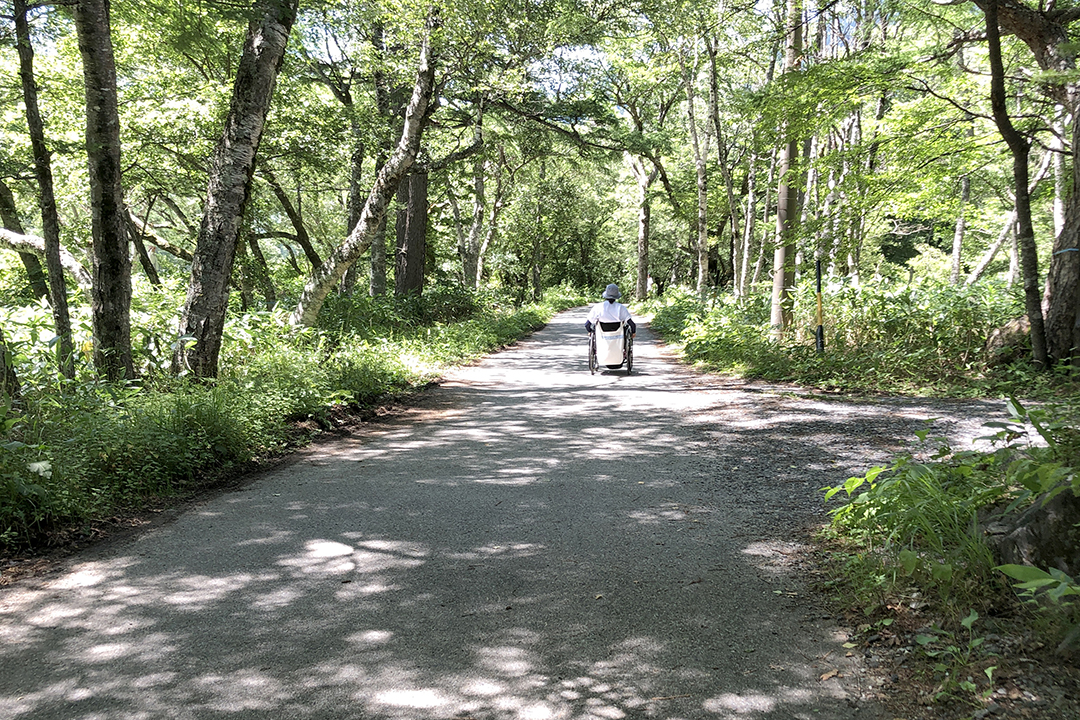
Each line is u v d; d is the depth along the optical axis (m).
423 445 7.66
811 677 2.91
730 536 4.63
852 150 13.82
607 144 25.47
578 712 2.69
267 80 9.72
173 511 5.34
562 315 44.38
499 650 3.17
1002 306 11.94
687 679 2.92
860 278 16.97
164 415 6.77
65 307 8.86
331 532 4.80
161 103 16.78
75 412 6.62
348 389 9.96
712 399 10.42
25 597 3.79
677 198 39.81
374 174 24.55
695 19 17.84
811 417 8.61
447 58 14.46
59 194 19.52
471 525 4.94
